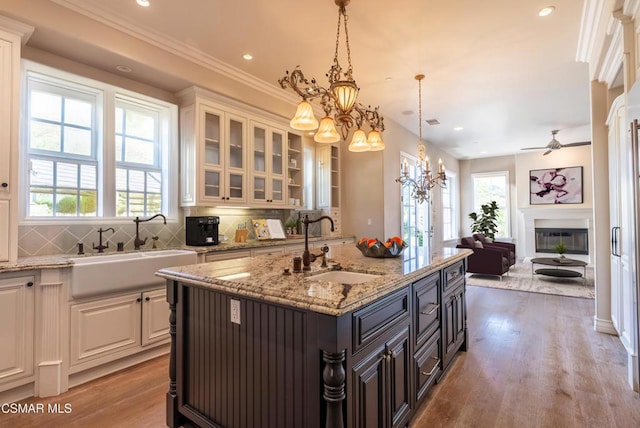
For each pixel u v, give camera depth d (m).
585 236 7.91
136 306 2.77
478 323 3.80
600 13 2.62
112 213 3.25
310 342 1.38
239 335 1.65
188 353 1.93
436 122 6.00
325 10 2.72
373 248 2.47
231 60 3.60
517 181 8.73
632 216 2.20
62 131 2.99
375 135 2.86
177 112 3.74
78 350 2.44
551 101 4.93
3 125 2.25
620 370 2.62
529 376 2.54
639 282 2.13
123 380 2.51
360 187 5.76
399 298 1.79
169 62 3.24
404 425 1.83
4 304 2.16
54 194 2.93
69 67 2.93
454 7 2.69
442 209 8.36
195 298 1.90
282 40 3.19
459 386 2.40
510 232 8.99
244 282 1.61
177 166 3.75
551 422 1.98
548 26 2.97
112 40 2.82
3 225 2.26
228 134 3.91
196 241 3.54
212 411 1.79
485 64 3.71
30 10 2.37
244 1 2.61
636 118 2.05
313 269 1.94
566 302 4.64
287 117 4.64
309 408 1.38
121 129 3.43
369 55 3.49
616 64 2.76
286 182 4.71
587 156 7.87
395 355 1.73
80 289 2.41
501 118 5.75
